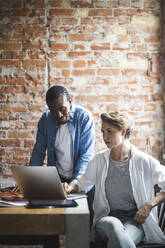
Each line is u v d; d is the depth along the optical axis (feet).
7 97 11.27
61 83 11.25
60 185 6.77
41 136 9.22
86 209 6.32
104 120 7.39
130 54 11.27
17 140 11.34
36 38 11.19
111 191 7.61
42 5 11.15
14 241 7.47
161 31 11.32
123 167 7.63
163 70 11.37
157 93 11.39
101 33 11.22
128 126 7.53
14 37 11.18
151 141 11.41
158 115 11.43
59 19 11.18
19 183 7.04
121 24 11.25
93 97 11.28
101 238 7.23
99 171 7.89
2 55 11.19
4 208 6.44
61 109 8.32
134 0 11.24
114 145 7.39
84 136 8.80
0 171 11.34
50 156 9.05
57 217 6.04
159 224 8.09
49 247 7.50
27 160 11.39
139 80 11.32
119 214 7.47
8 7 11.14
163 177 7.50
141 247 7.11
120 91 11.29
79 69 11.24
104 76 11.26
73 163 8.91
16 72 11.25
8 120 11.32
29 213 6.06
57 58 11.22
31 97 11.28
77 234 6.05
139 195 7.46
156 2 11.29
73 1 11.19
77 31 11.19
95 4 11.19
